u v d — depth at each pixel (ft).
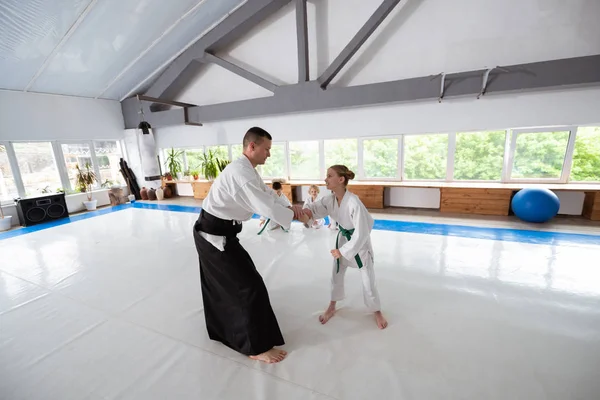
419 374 4.92
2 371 5.38
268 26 17.83
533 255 9.61
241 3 16.57
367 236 5.66
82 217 18.94
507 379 4.75
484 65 14.05
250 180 4.87
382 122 16.78
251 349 5.23
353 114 17.34
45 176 19.83
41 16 12.44
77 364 5.49
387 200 18.06
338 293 6.42
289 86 16.61
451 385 4.67
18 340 6.26
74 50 15.61
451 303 7.00
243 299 5.19
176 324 6.66
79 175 20.80
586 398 4.35
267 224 13.88
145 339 6.16
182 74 20.13
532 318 6.31
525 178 15.16
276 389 4.74
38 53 14.92
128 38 16.12
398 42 15.30
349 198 5.74
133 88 22.06
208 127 22.08
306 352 5.55
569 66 11.89
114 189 22.85
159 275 9.31
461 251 10.18
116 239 13.34
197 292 8.14
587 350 5.32
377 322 6.25
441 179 16.76
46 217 18.08
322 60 17.07
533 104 13.62
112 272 9.65
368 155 18.03
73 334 6.40
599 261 9.02
